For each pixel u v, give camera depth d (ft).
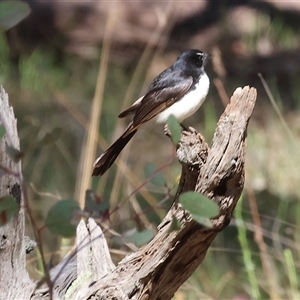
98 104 31.63
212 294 29.22
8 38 63.57
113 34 64.08
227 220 17.52
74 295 19.43
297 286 29.30
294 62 59.57
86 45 63.62
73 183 38.96
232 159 16.62
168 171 42.55
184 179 17.66
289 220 36.09
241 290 30.17
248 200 37.88
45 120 46.75
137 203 32.94
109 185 37.09
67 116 47.47
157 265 17.75
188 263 18.04
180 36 66.18
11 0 12.80
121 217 30.86
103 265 20.52
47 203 34.76
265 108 51.93
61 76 58.29
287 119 49.26
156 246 17.76
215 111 49.98
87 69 60.03
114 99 52.19
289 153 42.27
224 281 30.48
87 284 19.45
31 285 19.48
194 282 30.04
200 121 49.01
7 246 19.03
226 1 69.72
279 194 38.78
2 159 18.44
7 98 19.42
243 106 17.10
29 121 43.98
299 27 67.82
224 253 33.09
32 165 41.06
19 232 19.22
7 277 19.13
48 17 66.44
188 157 17.03
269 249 32.17
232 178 16.75
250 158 43.32
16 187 18.67
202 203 13.00
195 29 67.10
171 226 15.23
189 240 17.31
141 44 62.95
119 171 34.32
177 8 68.64
